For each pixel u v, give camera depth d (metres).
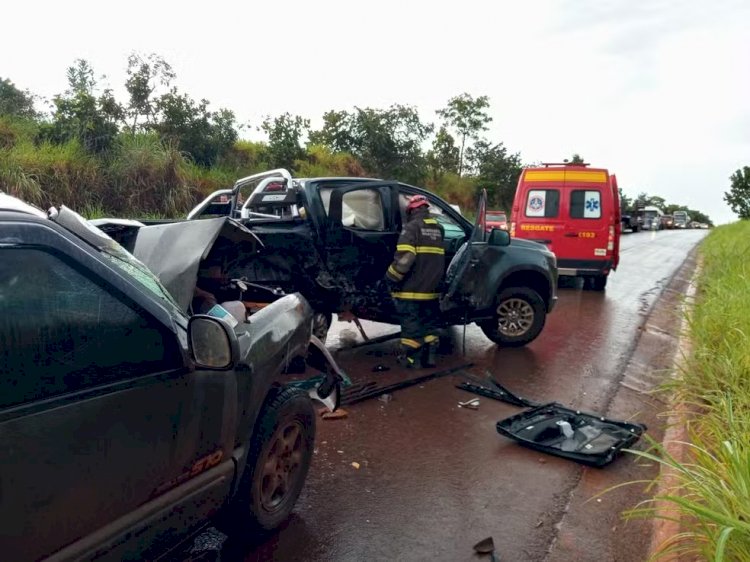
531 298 6.92
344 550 2.97
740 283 7.66
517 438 4.18
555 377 5.94
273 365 2.93
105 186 12.17
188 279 3.02
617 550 3.05
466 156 34.09
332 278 5.74
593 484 3.73
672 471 3.70
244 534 2.97
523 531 3.20
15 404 1.65
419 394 5.28
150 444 2.06
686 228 62.41
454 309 6.29
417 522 3.25
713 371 4.88
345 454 4.05
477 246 6.38
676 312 9.11
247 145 18.39
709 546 2.53
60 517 1.75
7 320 1.68
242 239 3.70
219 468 2.49
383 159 23.47
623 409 5.11
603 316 9.31
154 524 2.11
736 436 3.32
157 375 2.09
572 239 11.38
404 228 5.68
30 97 15.42
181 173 13.43
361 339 7.18
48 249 1.82
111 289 1.98
